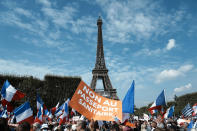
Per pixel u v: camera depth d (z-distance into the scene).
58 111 30.25
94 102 16.36
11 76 73.81
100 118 16.16
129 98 16.28
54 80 80.25
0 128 7.91
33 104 61.62
